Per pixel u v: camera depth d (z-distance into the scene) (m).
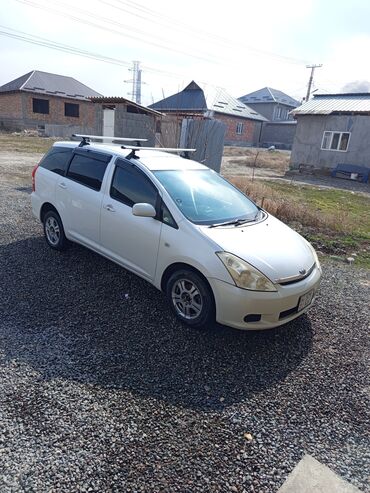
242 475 2.01
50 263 4.61
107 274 4.39
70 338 3.12
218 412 2.45
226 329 3.44
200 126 10.45
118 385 2.61
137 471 1.98
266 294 3.02
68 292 3.91
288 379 2.85
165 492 1.88
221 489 1.92
